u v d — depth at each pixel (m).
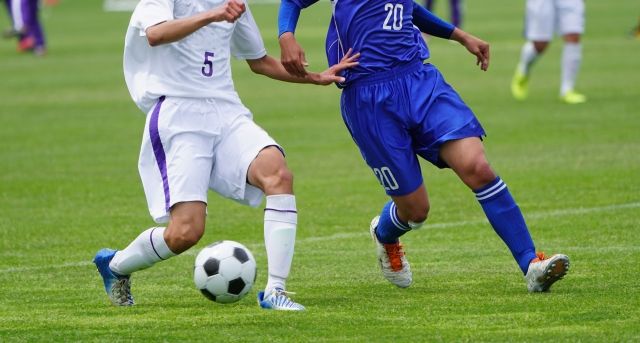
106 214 37.03
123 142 53.81
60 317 22.73
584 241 30.42
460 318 21.64
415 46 24.45
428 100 24.05
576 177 41.25
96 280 27.20
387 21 23.97
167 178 22.81
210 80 23.36
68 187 42.38
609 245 29.70
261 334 20.56
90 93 74.44
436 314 22.09
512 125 55.41
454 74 80.00
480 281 25.81
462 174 23.91
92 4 171.62
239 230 34.28
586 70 79.19
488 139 51.41
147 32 22.41
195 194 22.73
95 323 22.03
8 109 67.19
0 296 25.28
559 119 56.88
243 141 23.09
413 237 32.25
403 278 25.23
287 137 54.09
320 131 55.88
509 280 25.75
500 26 116.12
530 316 21.58
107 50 104.88
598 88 69.12
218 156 23.22
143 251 23.09
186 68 23.19
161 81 23.23
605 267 26.73
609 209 35.16
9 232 34.12
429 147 24.05
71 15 154.50
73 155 50.12
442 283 25.75
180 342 20.16
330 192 40.25
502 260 28.48
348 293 24.83
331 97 70.12
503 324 20.98
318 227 34.22
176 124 22.94
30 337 20.88
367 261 29.06
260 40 24.94
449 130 23.78
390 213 24.88
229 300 22.98
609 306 22.27
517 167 43.97
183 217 22.70
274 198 22.64
